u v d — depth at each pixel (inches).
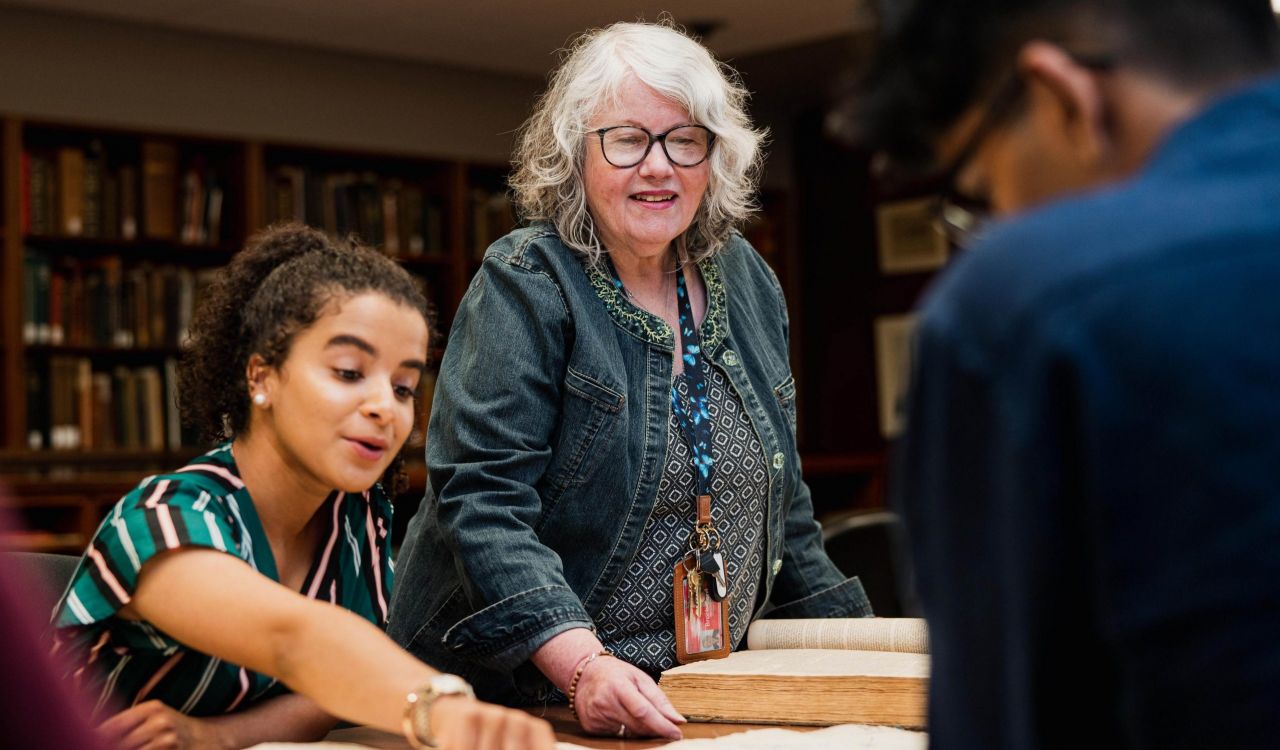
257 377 54.1
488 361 66.6
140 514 51.2
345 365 52.9
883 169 31.6
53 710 20.0
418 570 70.3
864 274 346.9
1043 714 25.9
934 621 28.1
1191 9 27.7
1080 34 27.5
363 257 54.9
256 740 54.2
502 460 65.2
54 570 65.1
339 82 288.2
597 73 68.0
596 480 67.2
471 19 265.7
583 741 56.6
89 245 257.0
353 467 53.3
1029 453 25.1
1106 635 24.7
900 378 339.0
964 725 27.3
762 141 75.2
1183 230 25.0
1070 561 25.2
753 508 71.0
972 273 27.2
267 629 47.1
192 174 262.5
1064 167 28.6
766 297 76.7
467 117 305.4
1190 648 23.5
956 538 27.2
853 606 76.7
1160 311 24.3
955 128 29.9
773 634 70.1
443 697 43.2
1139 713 24.2
